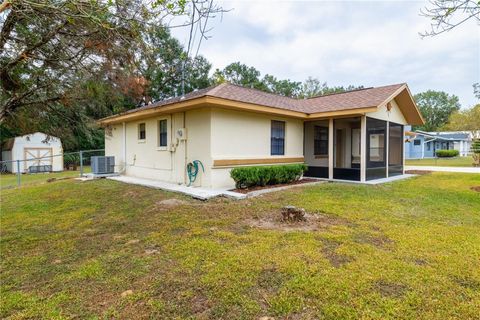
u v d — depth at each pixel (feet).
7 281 9.00
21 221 16.40
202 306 7.35
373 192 23.41
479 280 8.35
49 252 11.45
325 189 24.98
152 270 9.45
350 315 6.79
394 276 8.59
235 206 18.58
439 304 7.18
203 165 25.04
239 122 26.48
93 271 9.48
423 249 10.75
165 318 6.89
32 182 37.42
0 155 70.08
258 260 9.87
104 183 29.99
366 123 30.17
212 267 9.47
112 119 34.19
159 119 30.71
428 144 101.04
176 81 64.69
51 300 7.78
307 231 13.20
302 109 33.65
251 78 103.55
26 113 15.61
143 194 23.31
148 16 11.13
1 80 13.43
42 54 12.98
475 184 28.19
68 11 10.32
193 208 18.25
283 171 27.76
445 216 15.71
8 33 11.67
